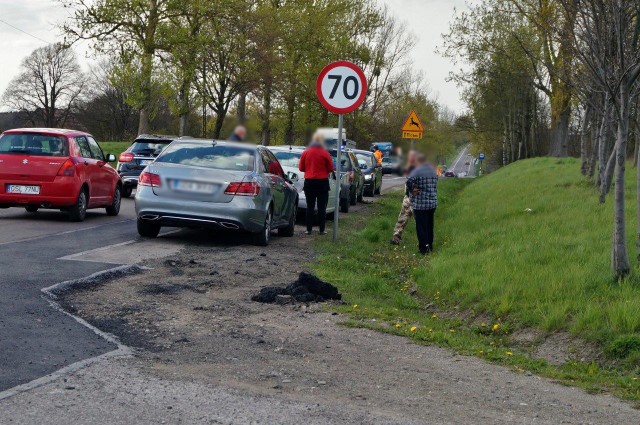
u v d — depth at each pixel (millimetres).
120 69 38969
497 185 33719
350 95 15211
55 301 8406
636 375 7188
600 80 10328
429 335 8195
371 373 6578
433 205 15195
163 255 12289
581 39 10719
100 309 8266
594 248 11906
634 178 25359
